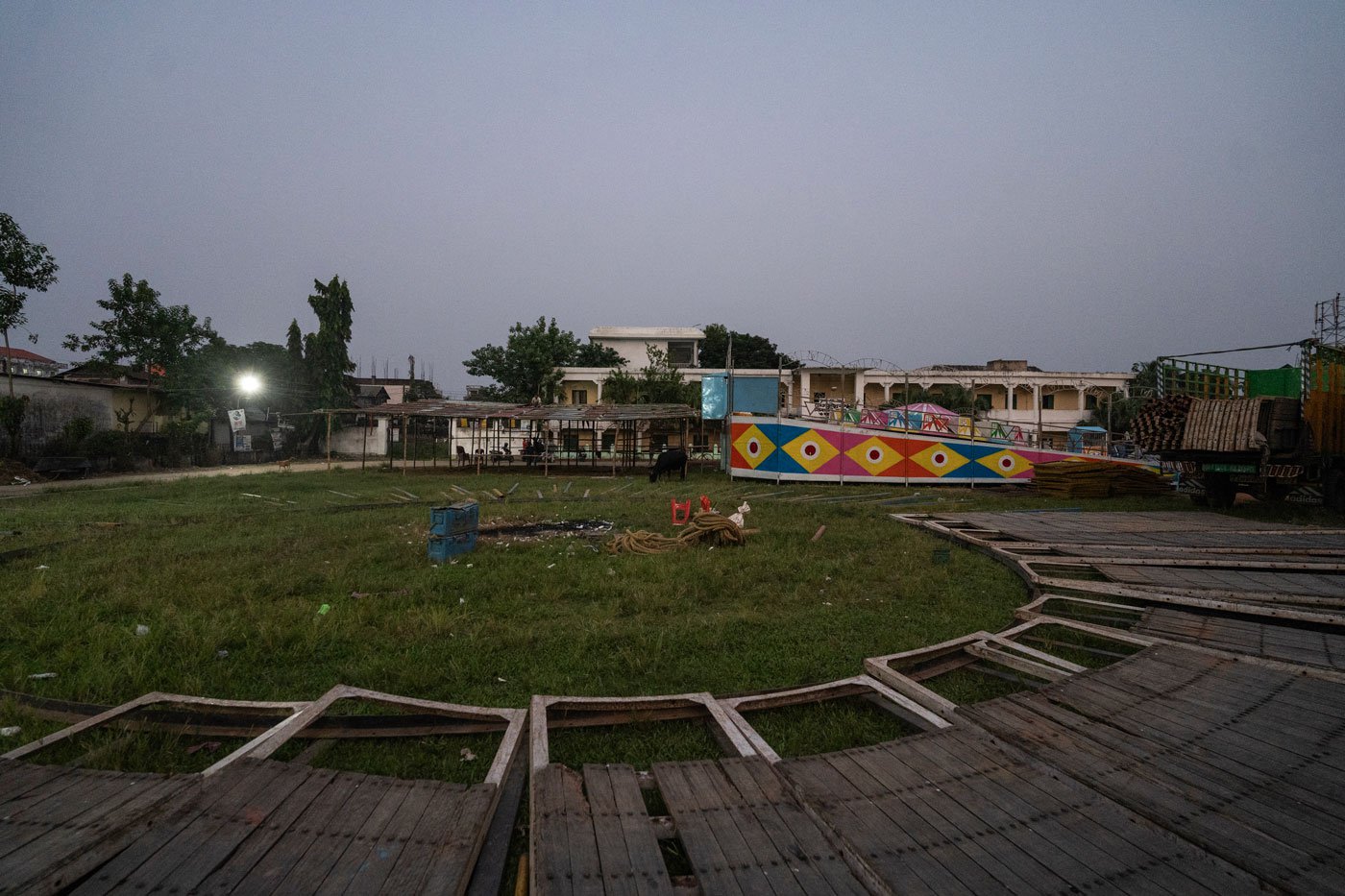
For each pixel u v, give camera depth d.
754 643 5.24
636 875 2.37
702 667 4.70
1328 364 13.19
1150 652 4.75
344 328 40.12
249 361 35.50
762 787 3.00
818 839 2.63
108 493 17.05
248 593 6.45
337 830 2.62
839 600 6.61
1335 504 13.02
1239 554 8.61
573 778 3.03
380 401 54.81
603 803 2.83
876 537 10.44
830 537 10.42
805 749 3.52
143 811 2.68
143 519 12.16
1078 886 2.33
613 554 8.96
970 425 23.70
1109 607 6.08
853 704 4.21
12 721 3.73
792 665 4.72
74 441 23.62
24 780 2.96
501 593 6.72
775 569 7.98
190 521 11.88
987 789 2.97
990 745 3.39
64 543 9.47
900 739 3.44
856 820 2.71
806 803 2.83
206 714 3.82
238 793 2.85
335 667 4.64
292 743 3.55
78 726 3.56
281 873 2.35
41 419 23.92
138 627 5.30
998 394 43.03
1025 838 2.61
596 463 33.44
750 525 11.84
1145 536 10.19
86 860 2.37
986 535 10.87
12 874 2.26
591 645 5.09
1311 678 4.27
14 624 5.48
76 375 27.75
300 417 37.50
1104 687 4.12
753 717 3.95
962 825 2.69
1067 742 3.39
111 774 3.03
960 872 2.39
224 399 32.44
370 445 41.31
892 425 23.94
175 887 2.27
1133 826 2.71
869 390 42.41
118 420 27.09
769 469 22.39
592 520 12.62
